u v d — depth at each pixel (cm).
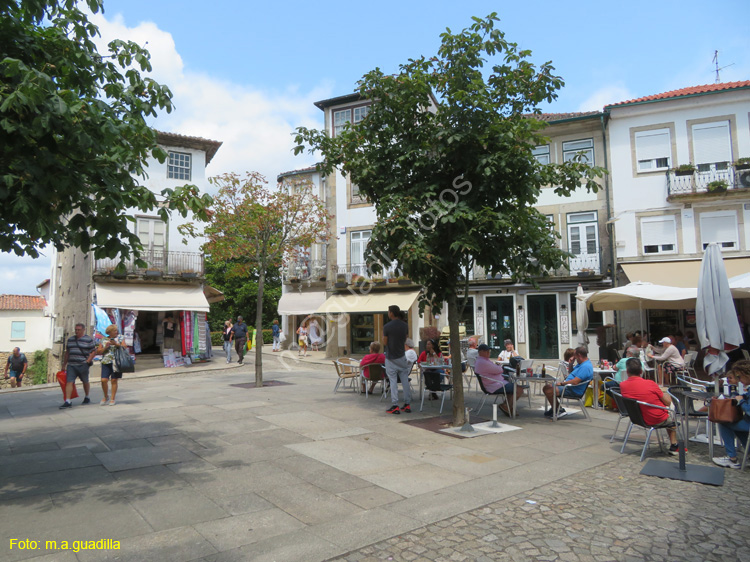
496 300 2305
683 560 358
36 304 4172
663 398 634
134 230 2125
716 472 568
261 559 351
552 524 421
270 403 1016
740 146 1970
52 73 514
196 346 2158
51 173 430
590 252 2155
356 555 361
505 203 839
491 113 797
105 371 1021
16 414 935
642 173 2089
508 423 849
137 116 551
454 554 365
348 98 2361
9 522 409
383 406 982
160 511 438
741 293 1175
